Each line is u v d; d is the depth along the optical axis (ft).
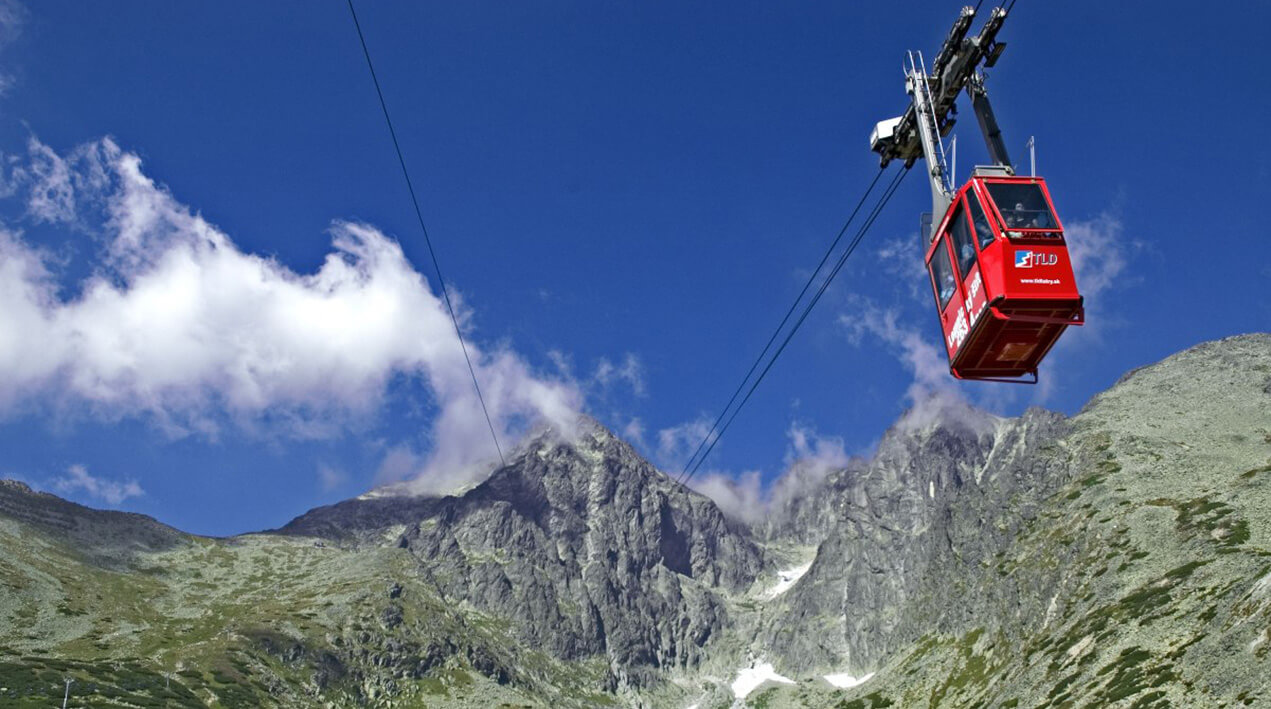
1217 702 474.08
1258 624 529.04
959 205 128.36
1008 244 122.21
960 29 121.29
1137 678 577.02
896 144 136.77
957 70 124.26
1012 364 131.03
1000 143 130.93
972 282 126.31
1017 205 125.29
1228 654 520.01
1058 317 122.31
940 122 131.54
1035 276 121.39
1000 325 123.54
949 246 130.93
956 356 131.44
